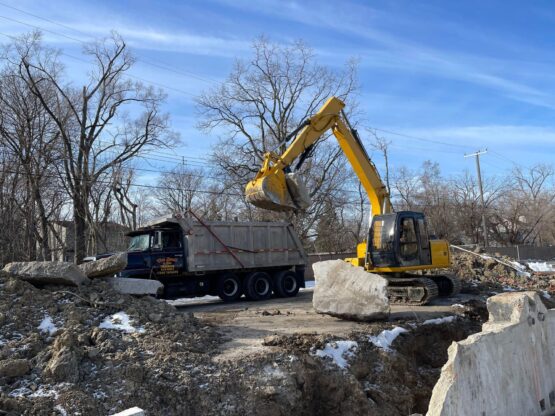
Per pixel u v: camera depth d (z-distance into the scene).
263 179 13.09
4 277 9.83
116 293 10.01
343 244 41.53
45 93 31.69
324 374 8.37
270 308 15.57
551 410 5.60
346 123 15.95
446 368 4.29
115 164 34.44
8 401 6.07
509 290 19.30
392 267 15.61
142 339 8.25
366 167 16.14
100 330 8.23
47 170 31.20
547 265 31.62
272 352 8.32
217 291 18.34
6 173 28.55
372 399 8.59
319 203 35.84
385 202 16.44
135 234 17.64
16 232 27.75
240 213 38.22
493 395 4.71
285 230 20.25
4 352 7.23
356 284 11.75
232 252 18.47
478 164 46.31
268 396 7.33
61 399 6.31
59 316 8.73
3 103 30.34
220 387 7.20
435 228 48.81
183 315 9.97
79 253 31.00
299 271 20.73
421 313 13.06
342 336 9.79
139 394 6.75
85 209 31.27
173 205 45.25
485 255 25.58
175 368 7.38
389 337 10.49
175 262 17.20
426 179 51.22
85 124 32.34
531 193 57.78
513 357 5.24
